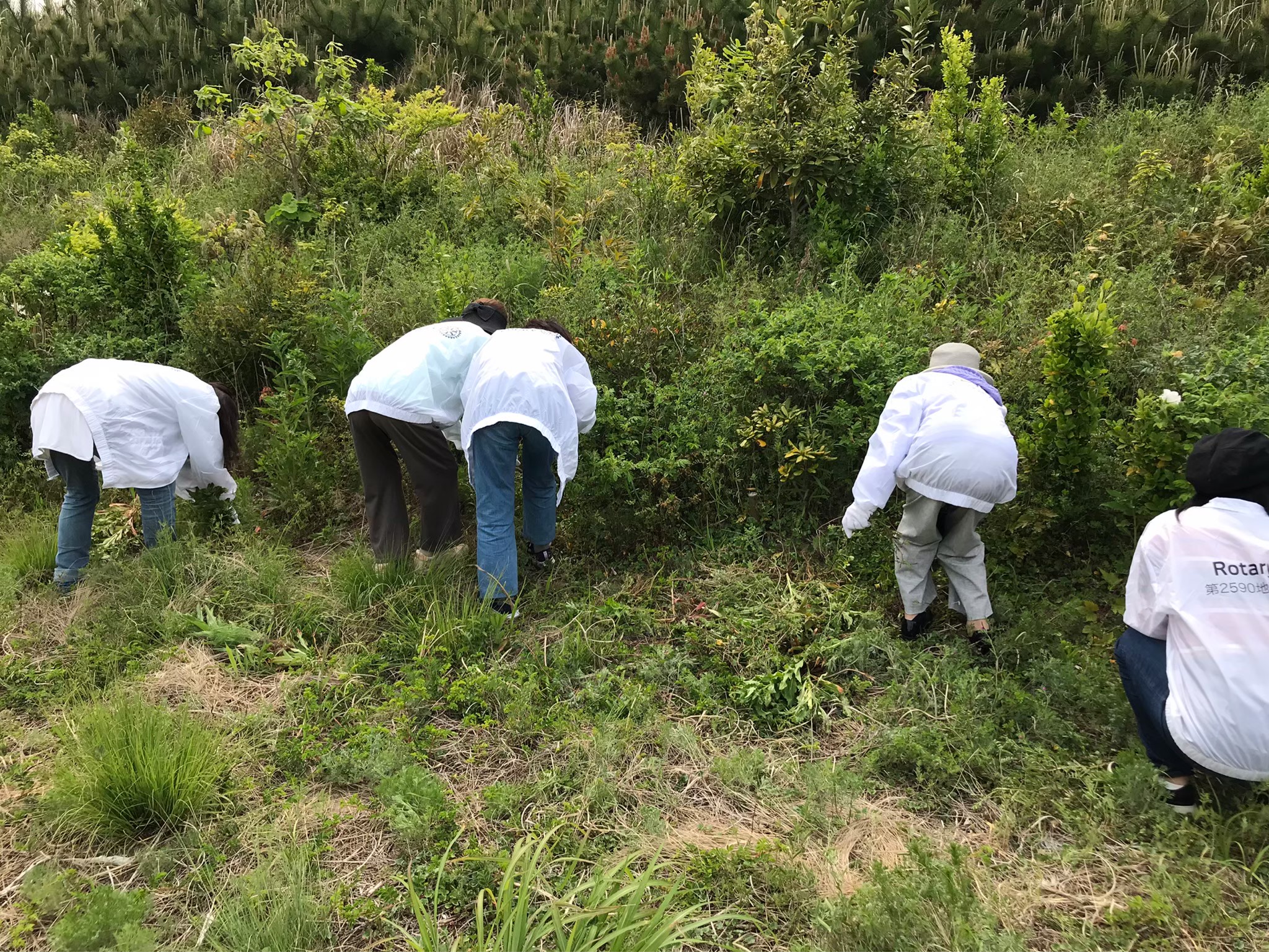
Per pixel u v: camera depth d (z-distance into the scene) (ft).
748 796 10.21
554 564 15.17
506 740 11.06
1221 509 9.47
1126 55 31.32
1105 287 13.56
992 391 12.52
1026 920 8.46
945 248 20.17
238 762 10.54
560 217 23.47
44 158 33.40
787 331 15.98
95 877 9.04
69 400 13.80
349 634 13.34
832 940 8.01
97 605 13.96
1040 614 12.80
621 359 16.99
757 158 20.95
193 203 27.73
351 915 8.43
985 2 32.12
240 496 16.55
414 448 14.06
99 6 44.32
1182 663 9.24
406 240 24.29
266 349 19.54
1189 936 8.19
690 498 15.52
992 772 10.33
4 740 11.03
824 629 13.00
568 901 7.62
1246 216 19.04
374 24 39.27
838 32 22.57
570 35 36.88
